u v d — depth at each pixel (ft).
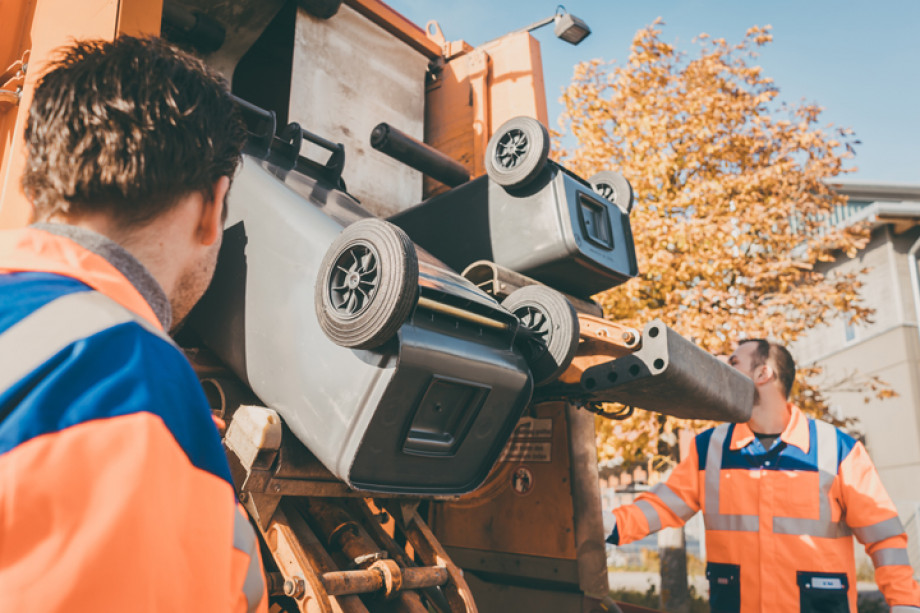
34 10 6.65
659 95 28.19
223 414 5.51
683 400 6.70
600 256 8.23
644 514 8.29
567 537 8.53
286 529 5.07
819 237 27.45
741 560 7.66
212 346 5.88
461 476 5.60
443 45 12.69
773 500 7.57
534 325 6.39
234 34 10.82
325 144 7.58
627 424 23.03
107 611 1.33
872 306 56.18
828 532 7.32
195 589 1.54
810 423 7.79
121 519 1.38
